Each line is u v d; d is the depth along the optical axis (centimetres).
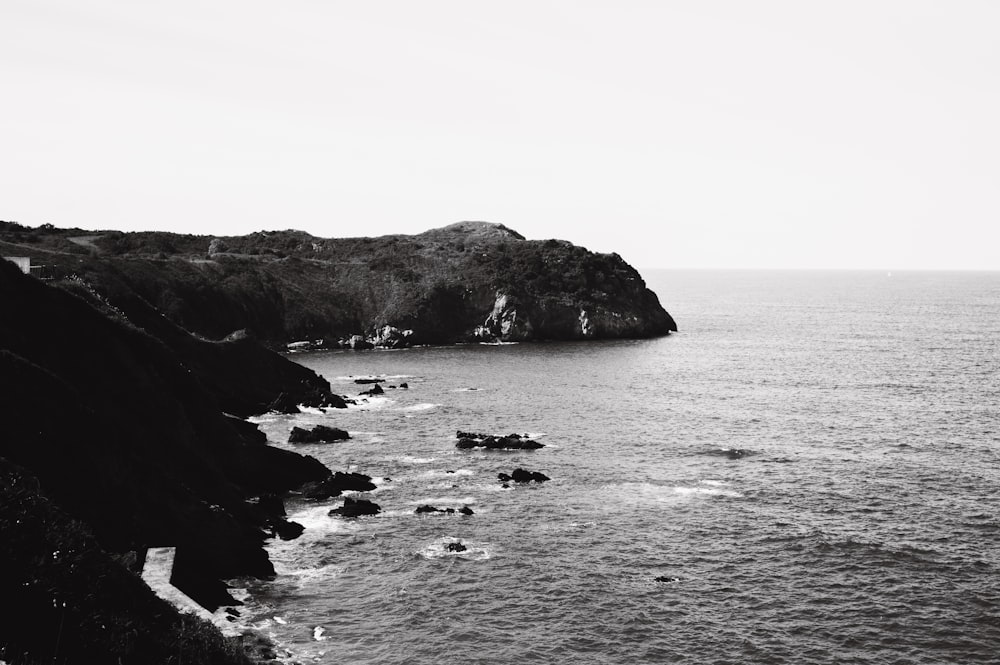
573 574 4831
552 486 6612
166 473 5075
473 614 4316
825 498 6253
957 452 7656
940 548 5219
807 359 14912
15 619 2586
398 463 7356
